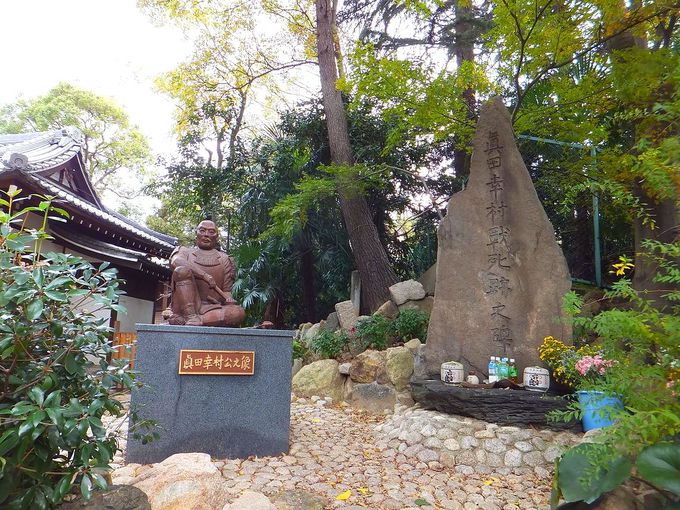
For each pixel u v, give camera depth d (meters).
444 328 6.16
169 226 21.47
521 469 4.25
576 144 7.99
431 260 11.03
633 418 1.82
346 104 11.33
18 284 2.18
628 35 6.93
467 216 6.47
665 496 2.01
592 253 9.31
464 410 5.08
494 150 6.54
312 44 14.65
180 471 2.87
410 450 4.58
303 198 8.96
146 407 4.23
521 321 5.89
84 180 12.27
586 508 2.11
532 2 6.57
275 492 3.57
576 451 2.26
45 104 20.38
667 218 5.61
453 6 10.85
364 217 9.83
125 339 8.10
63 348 2.33
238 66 15.02
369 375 7.08
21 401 2.13
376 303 9.34
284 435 4.49
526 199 6.24
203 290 5.04
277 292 11.62
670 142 2.18
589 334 6.22
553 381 5.38
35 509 2.15
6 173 7.85
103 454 2.31
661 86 5.39
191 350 4.38
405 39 11.13
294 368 8.45
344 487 3.74
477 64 8.46
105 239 10.96
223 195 12.70
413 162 11.66
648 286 5.73
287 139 11.95
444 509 3.45
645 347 2.16
